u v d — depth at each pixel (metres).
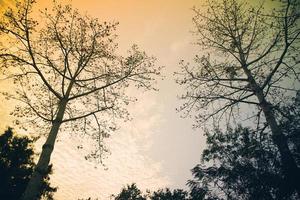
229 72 11.35
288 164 7.07
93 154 12.48
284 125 7.70
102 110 12.84
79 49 13.11
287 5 9.80
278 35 10.41
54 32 12.62
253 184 7.37
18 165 12.30
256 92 10.74
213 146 10.11
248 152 8.16
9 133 12.90
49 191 13.18
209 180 9.73
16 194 11.48
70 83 12.46
